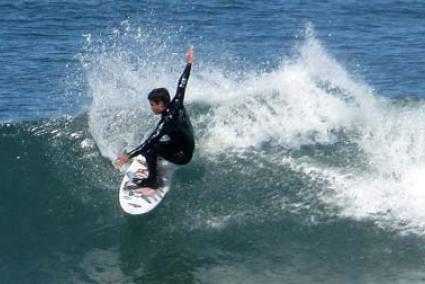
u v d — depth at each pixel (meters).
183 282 42.94
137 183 50.34
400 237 46.06
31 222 49.12
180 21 117.75
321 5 135.25
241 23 119.62
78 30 113.19
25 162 55.91
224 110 60.97
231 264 44.41
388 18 128.75
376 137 56.62
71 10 122.94
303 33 116.31
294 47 106.81
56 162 55.78
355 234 46.53
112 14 120.69
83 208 50.28
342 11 131.62
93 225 48.50
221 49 102.81
